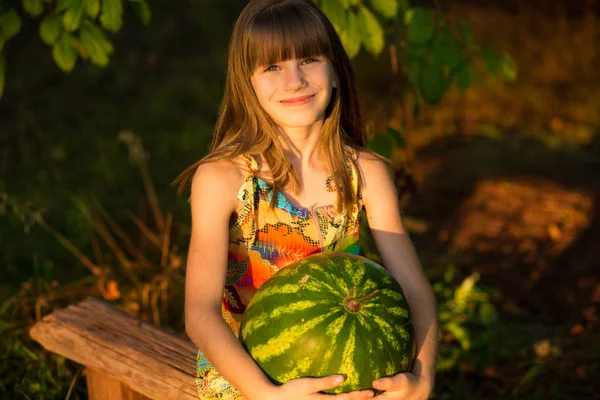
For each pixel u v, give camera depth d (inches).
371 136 170.9
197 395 122.2
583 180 276.2
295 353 97.2
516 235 240.8
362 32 147.1
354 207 122.6
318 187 120.6
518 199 262.2
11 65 354.9
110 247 222.4
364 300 99.0
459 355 178.2
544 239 238.1
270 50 112.0
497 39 396.8
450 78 162.9
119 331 138.9
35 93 334.0
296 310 98.4
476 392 169.2
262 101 115.3
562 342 185.5
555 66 373.4
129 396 135.5
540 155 296.0
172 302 189.6
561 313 201.2
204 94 334.3
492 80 352.8
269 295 101.6
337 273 101.0
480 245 235.8
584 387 170.1
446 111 331.0
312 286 99.7
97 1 141.3
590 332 190.2
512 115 331.6
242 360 101.7
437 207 259.1
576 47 389.7
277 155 117.2
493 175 279.4
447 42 159.2
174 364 129.8
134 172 270.7
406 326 101.0
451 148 301.9
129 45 386.9
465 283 194.7
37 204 243.8
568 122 326.6
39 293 187.3
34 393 154.9
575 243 235.3
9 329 171.6
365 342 97.0
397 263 124.1
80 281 195.9
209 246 113.5
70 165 274.4
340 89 123.4
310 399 96.3
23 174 265.7
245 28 114.7
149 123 310.0
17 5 150.9
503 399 166.7
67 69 149.6
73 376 159.0
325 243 119.3
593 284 213.2
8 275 203.8
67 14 140.8
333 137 121.5
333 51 118.3
